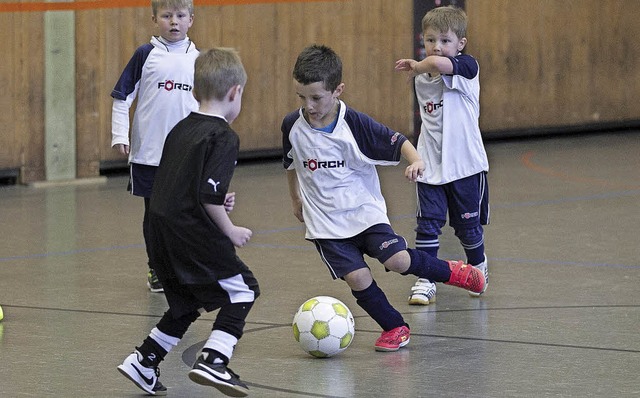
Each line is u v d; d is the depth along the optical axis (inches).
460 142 640.4
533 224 920.9
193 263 426.9
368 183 535.5
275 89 1357.0
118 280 708.7
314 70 499.5
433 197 641.0
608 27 1648.6
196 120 434.3
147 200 684.7
